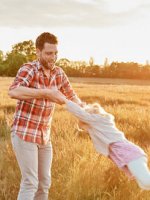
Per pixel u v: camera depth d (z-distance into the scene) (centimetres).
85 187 466
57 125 830
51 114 403
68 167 514
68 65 11594
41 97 363
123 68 11962
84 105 376
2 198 468
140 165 300
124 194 455
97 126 330
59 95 355
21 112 388
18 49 10662
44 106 388
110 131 326
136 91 3053
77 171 478
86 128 339
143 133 880
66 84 417
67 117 1017
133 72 11925
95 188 469
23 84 374
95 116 331
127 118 1081
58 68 408
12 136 394
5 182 486
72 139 620
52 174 500
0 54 10525
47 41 373
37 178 399
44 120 393
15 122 393
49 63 381
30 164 390
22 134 386
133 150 308
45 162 412
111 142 321
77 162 521
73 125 831
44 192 420
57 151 568
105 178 488
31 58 10525
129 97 2120
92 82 8419
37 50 383
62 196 461
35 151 393
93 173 486
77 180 467
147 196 450
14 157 556
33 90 363
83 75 11719
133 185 463
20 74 378
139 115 1095
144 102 1861
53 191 468
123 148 312
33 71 381
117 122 998
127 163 305
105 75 11844
